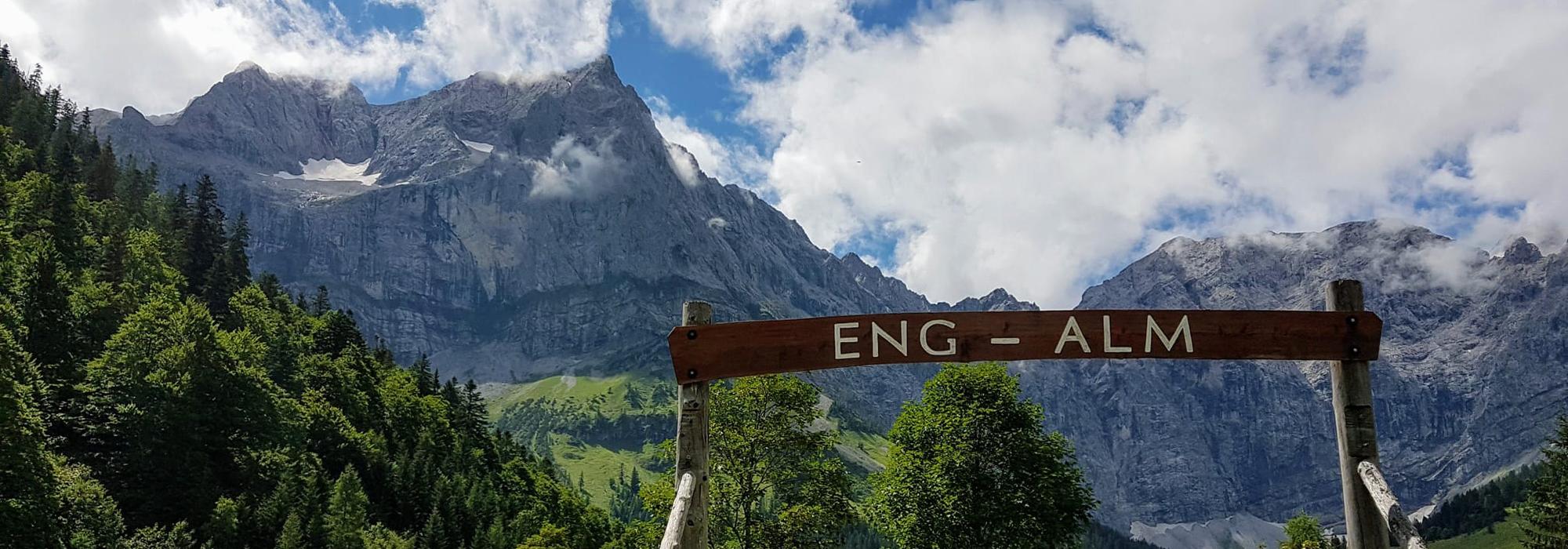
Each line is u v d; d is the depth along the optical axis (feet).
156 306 273.13
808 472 122.31
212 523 235.81
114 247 420.36
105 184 593.42
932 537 122.31
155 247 457.68
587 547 432.66
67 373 260.62
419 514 361.30
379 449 386.73
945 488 122.72
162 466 239.50
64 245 403.13
